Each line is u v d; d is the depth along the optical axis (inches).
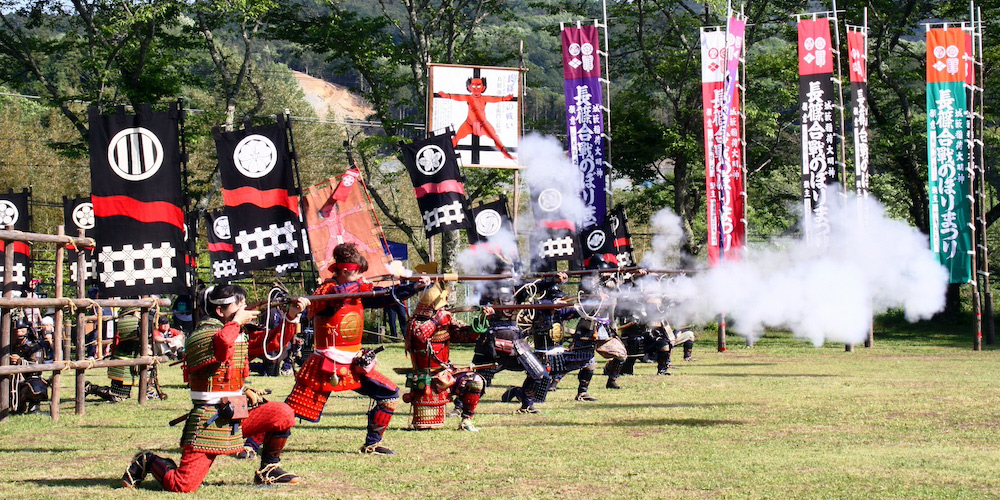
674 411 425.7
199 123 1208.2
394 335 1093.1
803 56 861.8
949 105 894.4
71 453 323.3
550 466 286.2
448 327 378.3
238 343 256.8
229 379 254.5
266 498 243.3
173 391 576.4
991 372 625.9
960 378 580.4
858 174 869.8
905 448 316.5
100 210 463.8
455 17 1224.8
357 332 305.4
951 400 457.4
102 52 1154.0
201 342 249.8
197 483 251.6
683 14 1327.5
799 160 1320.1
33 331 511.8
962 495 237.6
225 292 253.0
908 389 513.3
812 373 630.5
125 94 1167.0
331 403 478.9
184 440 253.0
